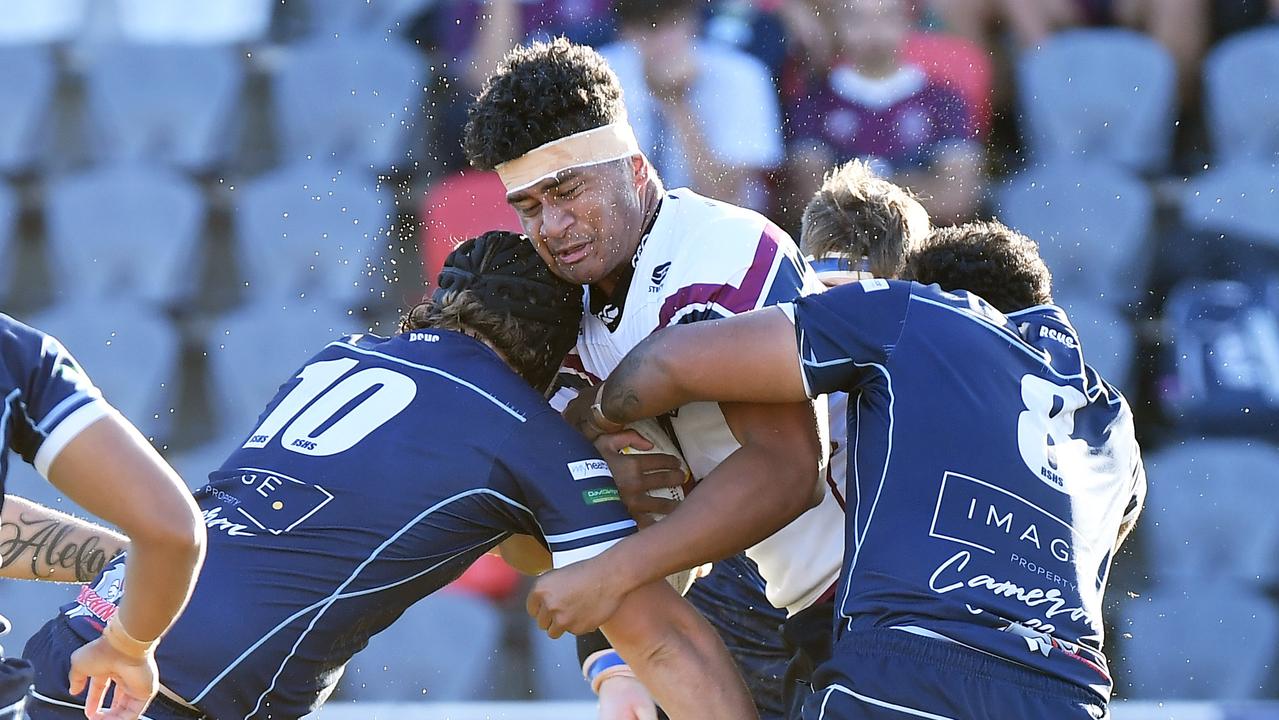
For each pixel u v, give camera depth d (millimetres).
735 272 9422
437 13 24594
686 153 22469
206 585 8555
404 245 23344
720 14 22844
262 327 22656
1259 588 20312
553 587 8742
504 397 9039
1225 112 24109
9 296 23469
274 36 25250
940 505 8359
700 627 9203
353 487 8758
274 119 24703
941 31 23922
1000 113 24016
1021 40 24219
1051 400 8781
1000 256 9727
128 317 22734
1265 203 23047
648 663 9094
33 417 6742
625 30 22750
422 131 24078
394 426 8930
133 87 24609
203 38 25219
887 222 11688
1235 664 19797
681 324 9156
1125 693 19875
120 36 25125
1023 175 23547
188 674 8359
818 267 11727
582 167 9242
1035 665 8125
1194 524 20578
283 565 8633
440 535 8820
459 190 23188
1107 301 22766
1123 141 24031
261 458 9102
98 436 6750
